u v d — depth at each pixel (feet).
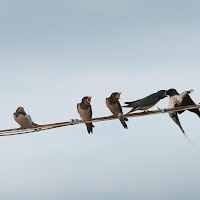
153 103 49.65
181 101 46.96
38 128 49.93
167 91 48.98
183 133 47.47
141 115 44.65
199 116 46.75
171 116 47.50
